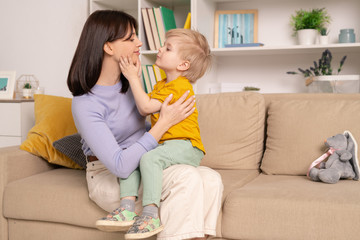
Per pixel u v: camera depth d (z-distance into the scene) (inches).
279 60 110.2
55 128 79.3
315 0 106.2
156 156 51.4
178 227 49.1
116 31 53.5
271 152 75.4
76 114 54.1
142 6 108.3
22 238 68.1
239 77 114.1
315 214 52.3
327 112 73.2
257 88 102.0
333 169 64.2
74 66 54.6
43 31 128.3
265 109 83.7
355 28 103.6
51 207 64.2
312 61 107.3
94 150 52.5
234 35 109.8
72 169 79.1
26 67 131.0
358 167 65.7
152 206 48.6
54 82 128.1
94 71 54.0
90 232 63.2
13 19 131.6
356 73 104.3
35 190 65.8
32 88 119.7
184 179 50.4
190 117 57.8
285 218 53.4
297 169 71.5
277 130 75.9
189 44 59.6
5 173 68.9
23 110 104.3
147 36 107.6
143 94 54.8
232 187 62.9
